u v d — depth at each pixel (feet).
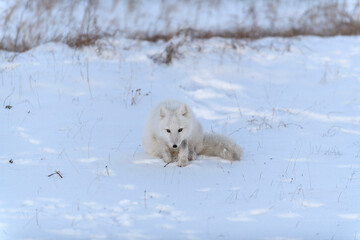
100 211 26.84
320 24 79.36
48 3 72.74
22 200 27.96
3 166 33.24
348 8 86.74
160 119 34.06
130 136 41.04
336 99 51.65
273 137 42.06
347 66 60.49
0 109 43.14
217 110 49.52
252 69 59.52
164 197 28.84
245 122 45.98
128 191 29.71
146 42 67.97
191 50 63.00
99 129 41.68
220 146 36.37
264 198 28.68
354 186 30.40
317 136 42.04
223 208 27.30
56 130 40.60
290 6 97.14
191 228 24.91
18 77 49.52
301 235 24.18
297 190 29.89
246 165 34.83
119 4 96.02
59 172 32.53
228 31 73.10
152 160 35.68
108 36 65.72
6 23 63.57
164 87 53.11
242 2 104.06
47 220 25.61
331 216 26.23
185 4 96.43
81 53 58.44
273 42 69.56
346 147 38.86
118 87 51.06
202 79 56.59
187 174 32.86
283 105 50.57
